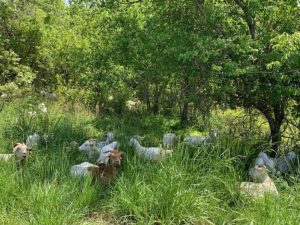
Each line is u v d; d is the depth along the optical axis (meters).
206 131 9.73
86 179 5.60
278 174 6.08
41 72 18.17
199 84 7.80
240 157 6.45
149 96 15.51
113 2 10.90
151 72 10.15
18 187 5.40
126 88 14.14
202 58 6.79
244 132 7.86
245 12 7.48
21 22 17.64
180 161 5.86
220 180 5.48
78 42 15.33
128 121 13.01
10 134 8.38
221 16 7.36
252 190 5.43
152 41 8.47
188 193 5.14
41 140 7.83
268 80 7.23
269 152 7.56
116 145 7.34
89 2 11.73
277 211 4.84
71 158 7.06
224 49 7.04
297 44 6.28
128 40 11.01
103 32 13.18
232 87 7.61
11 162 6.11
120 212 5.16
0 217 4.83
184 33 7.60
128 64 12.27
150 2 9.41
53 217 4.69
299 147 7.31
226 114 9.84
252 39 7.25
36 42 17.89
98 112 14.07
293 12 7.44
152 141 9.14
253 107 8.10
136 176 5.49
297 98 7.11
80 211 5.12
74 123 9.87
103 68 14.07
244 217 4.92
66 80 17.34
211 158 5.94
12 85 13.84
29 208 5.05
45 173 5.89
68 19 17.17
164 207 5.02
